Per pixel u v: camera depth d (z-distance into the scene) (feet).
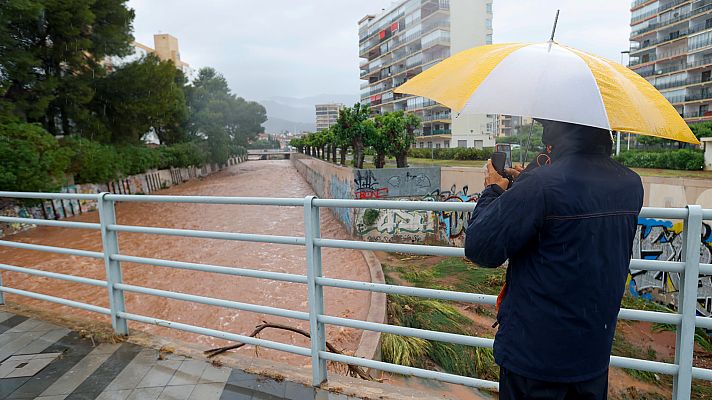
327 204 8.60
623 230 4.81
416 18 213.25
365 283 8.59
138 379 9.90
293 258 44.83
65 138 77.46
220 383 9.67
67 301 13.14
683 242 6.50
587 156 4.90
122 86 92.27
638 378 20.36
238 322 26.99
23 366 10.55
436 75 6.23
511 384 5.10
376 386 9.43
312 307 9.16
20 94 73.77
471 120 187.93
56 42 78.84
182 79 159.12
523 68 5.18
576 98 4.77
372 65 274.77
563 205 4.53
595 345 4.75
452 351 20.48
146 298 31.73
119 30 89.35
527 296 4.84
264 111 220.84
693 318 6.56
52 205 67.97
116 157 91.97
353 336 23.02
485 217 4.93
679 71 149.07
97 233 59.77
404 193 46.37
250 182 138.82
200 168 162.91
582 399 4.86
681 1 148.66
